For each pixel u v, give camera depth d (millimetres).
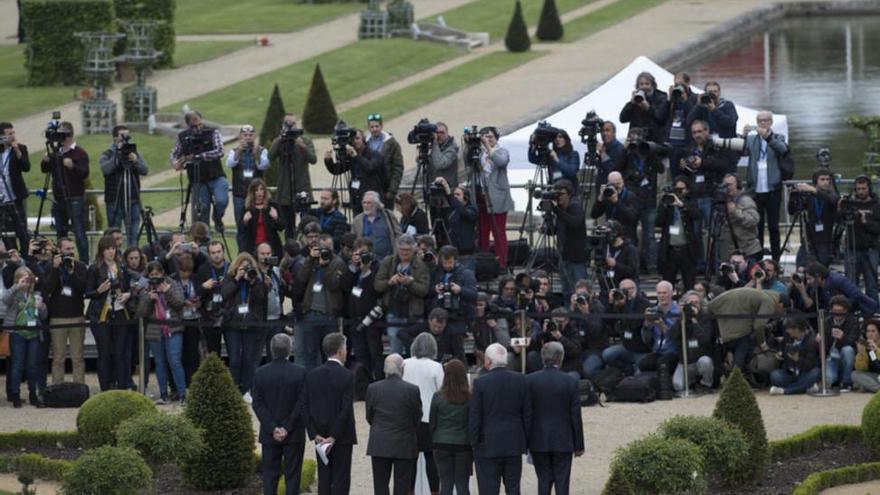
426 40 196750
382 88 171125
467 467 60719
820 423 72125
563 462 60625
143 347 77000
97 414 67438
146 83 170375
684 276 83375
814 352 77125
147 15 176250
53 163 88375
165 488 65938
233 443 65375
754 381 79125
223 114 154000
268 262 77500
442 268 77000
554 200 82250
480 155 85438
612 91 108375
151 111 151750
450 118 152625
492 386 59875
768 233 96625
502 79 173750
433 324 71688
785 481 65438
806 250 85000
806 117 156375
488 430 59781
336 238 83250
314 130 147625
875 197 83000
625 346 78188
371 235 81500
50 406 77750
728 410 64688
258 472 67438
